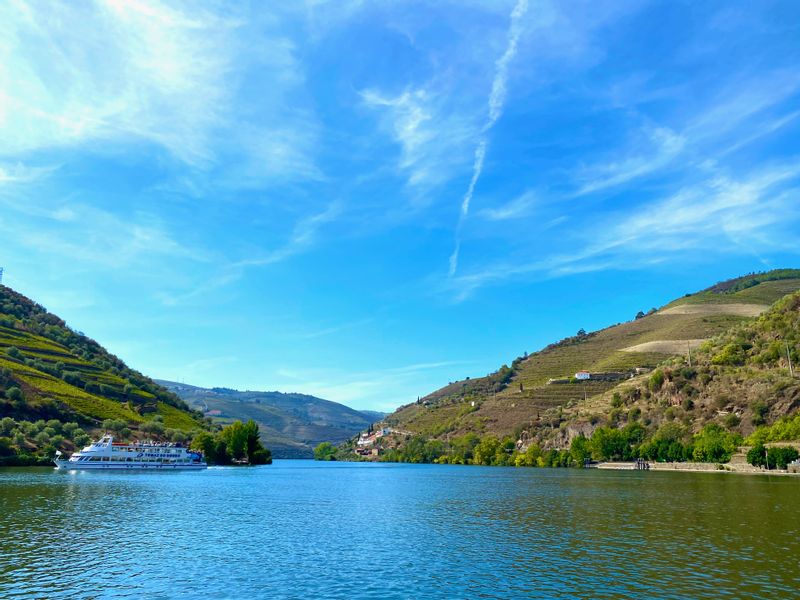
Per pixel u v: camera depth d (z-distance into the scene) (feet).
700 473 626.23
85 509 287.07
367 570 169.37
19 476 491.31
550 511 300.81
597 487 452.76
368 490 447.83
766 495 360.07
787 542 204.85
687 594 143.02
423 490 445.78
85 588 148.46
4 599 138.82
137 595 143.33
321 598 142.00
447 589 149.38
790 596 140.77
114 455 627.87
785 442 627.87
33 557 179.73
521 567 172.14
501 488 458.50
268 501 354.54
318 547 203.10
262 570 168.66
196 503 332.39
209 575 162.50
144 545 201.98
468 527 248.73
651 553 189.47
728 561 176.45
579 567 171.22
